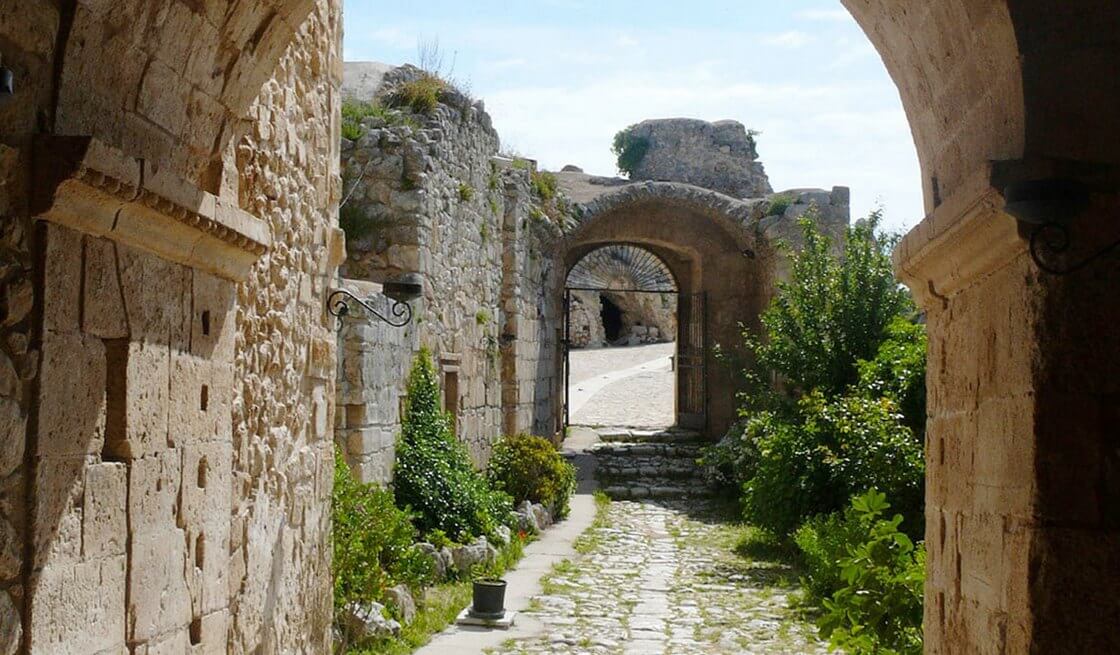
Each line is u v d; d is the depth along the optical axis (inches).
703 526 665.6
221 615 187.6
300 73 243.4
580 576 512.1
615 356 1521.9
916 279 179.6
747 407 791.1
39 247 133.0
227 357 191.5
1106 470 126.4
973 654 151.2
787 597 467.5
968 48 145.4
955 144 161.5
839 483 534.0
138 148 156.6
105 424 150.5
